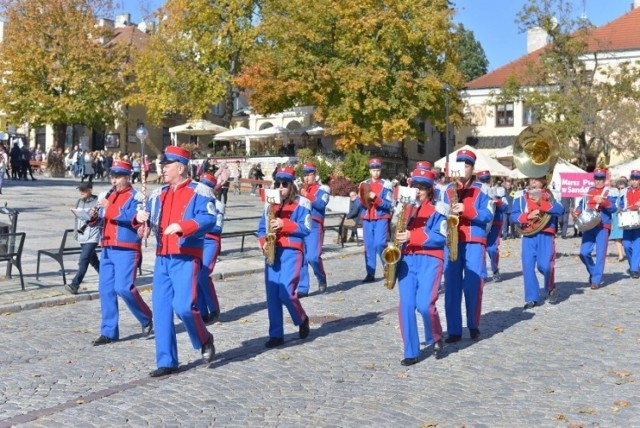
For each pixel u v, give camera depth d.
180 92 47.00
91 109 49.91
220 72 46.09
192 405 7.14
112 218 9.57
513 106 48.88
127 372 8.31
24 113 50.44
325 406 7.10
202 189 8.17
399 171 49.62
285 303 9.55
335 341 9.71
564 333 10.16
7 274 14.21
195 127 47.91
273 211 9.43
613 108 38.41
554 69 39.50
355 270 16.75
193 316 8.19
